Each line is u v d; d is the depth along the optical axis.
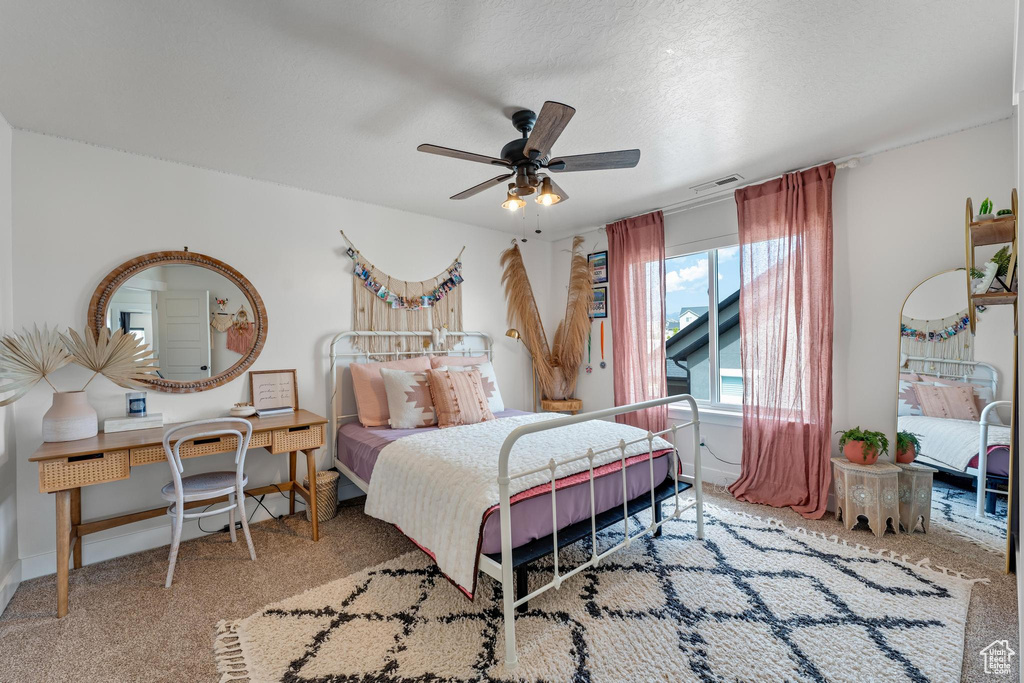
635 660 1.54
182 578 2.15
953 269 2.45
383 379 3.13
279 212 3.04
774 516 2.78
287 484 2.84
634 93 1.99
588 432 2.52
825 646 1.58
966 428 2.45
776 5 1.47
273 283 3.00
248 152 2.54
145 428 2.41
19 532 2.17
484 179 2.97
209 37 1.59
